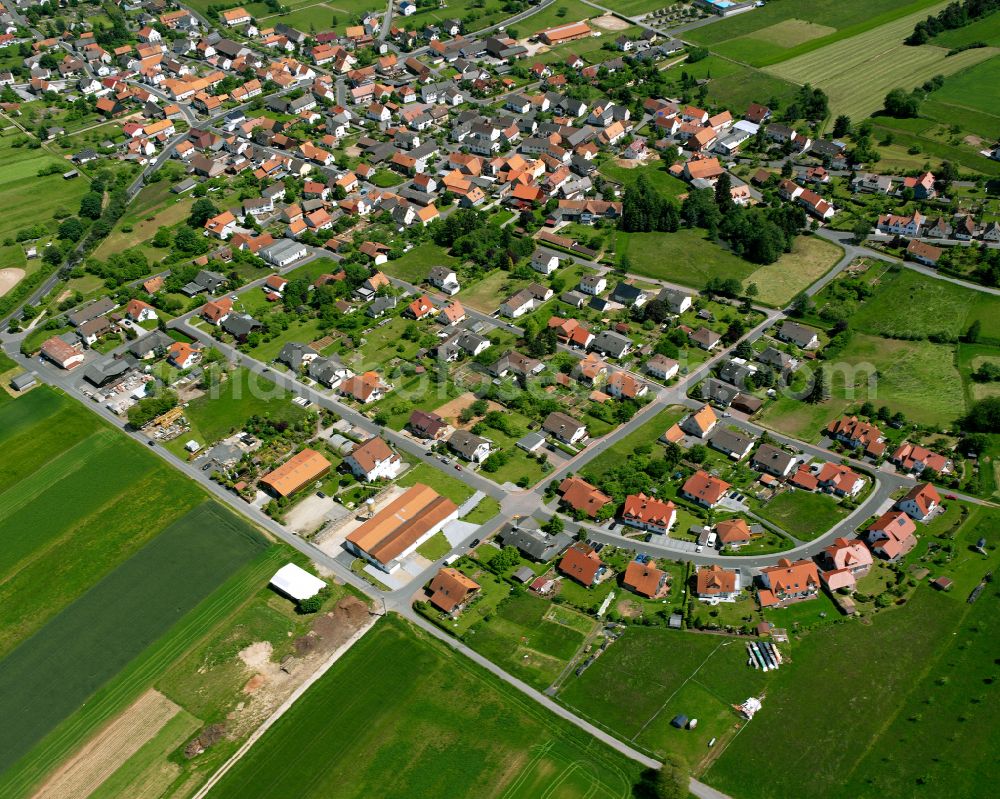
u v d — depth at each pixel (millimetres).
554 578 152875
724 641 140000
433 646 141500
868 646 138000
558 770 122812
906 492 165625
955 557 152125
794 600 146000
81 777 126500
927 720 127062
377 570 155750
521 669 137500
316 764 125875
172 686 138375
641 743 126000
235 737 130250
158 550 162125
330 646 142750
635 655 138625
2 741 132125
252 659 141625
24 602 154000
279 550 160500
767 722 127938
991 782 119000
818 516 162000
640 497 163750
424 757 125750
